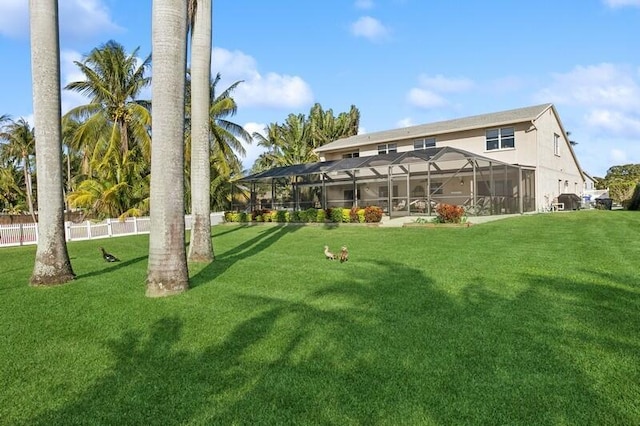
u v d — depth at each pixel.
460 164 23.34
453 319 5.05
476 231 15.01
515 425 2.85
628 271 7.27
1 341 4.89
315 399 3.29
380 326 4.89
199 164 10.54
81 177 36.25
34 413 3.24
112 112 27.34
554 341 4.26
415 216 22.22
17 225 18.50
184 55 7.30
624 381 3.40
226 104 30.52
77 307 6.42
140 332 5.07
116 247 15.44
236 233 19.56
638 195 27.48
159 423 3.04
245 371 3.84
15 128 38.12
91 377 3.85
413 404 3.15
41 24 8.55
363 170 25.97
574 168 34.34
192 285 7.64
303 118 48.75
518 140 25.73
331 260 9.99
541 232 14.02
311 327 4.96
